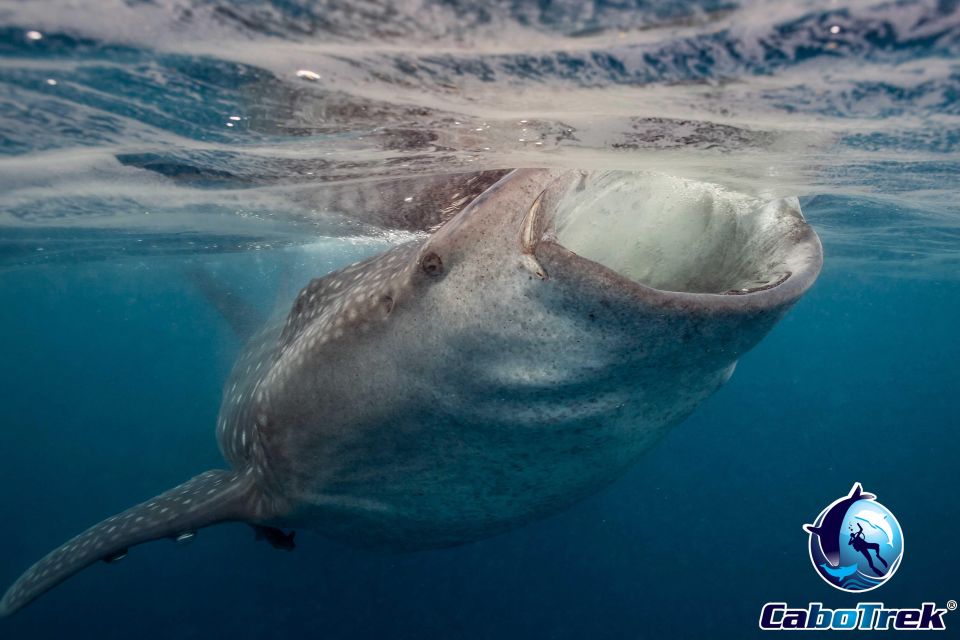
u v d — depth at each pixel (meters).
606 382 2.19
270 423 3.34
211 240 11.54
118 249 13.24
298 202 6.74
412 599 10.27
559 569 11.21
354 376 2.76
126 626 10.34
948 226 9.80
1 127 4.13
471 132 3.84
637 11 2.19
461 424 2.56
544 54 2.60
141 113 3.78
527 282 2.00
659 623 10.12
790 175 5.19
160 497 4.23
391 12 2.27
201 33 2.57
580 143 3.95
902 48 2.51
